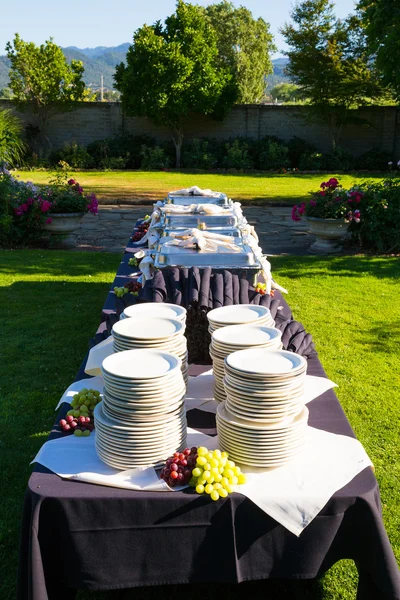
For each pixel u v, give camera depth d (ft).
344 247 33.27
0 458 12.63
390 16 33.22
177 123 82.43
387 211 31.24
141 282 16.38
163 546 7.43
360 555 7.63
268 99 246.47
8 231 32.19
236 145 82.38
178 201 24.17
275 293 16.30
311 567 7.56
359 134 85.97
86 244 34.45
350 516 7.46
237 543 7.46
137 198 51.42
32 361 17.60
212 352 9.34
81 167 80.38
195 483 7.35
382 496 11.37
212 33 81.15
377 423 14.08
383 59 33.01
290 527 7.16
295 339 11.20
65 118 84.58
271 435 7.52
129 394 7.35
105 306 15.67
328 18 82.07
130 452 7.54
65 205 32.40
